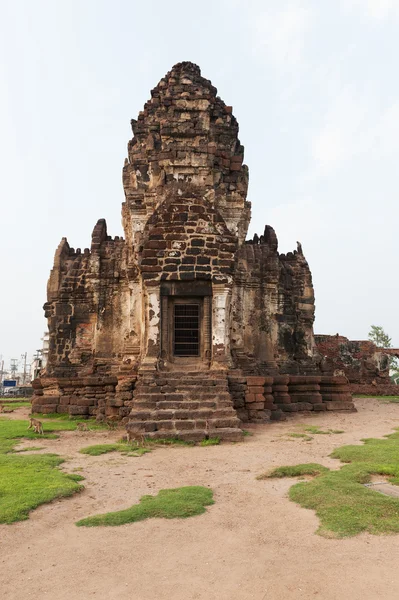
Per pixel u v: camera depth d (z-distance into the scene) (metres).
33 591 4.74
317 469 8.84
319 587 4.68
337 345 33.28
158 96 23.55
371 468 8.59
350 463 9.30
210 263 16.30
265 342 22.73
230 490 7.88
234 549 5.59
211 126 22.11
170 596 4.59
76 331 23.67
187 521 6.48
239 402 15.92
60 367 23.30
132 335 20.83
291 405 18.39
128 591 4.70
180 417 13.30
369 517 6.30
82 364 23.25
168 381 14.70
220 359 15.73
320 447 11.33
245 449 11.41
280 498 7.40
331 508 6.64
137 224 20.73
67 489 7.71
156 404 13.79
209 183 20.09
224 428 12.93
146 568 5.17
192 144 21.09
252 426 15.09
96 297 23.11
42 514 6.80
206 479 8.64
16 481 8.20
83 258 24.69
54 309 23.88
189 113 22.16
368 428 14.42
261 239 25.73
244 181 21.64
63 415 18.30
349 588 4.64
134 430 12.81
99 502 7.37
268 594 4.58
